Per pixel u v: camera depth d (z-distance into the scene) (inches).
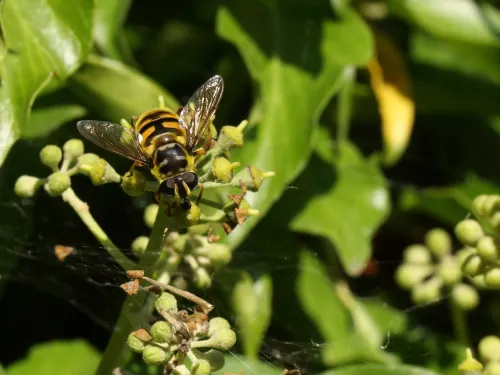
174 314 10.7
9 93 11.3
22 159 12.4
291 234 12.7
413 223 13.4
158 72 13.6
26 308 12.9
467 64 13.6
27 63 11.4
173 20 13.6
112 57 12.3
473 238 11.6
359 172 12.8
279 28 12.5
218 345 10.8
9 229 12.4
